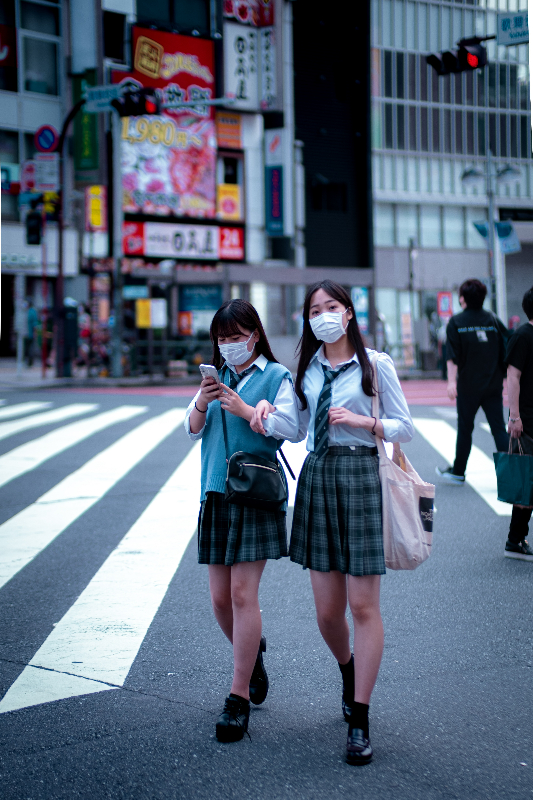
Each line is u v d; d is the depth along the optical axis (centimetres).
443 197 4216
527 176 4459
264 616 472
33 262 3158
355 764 300
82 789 284
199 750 313
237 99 3325
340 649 338
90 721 339
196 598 508
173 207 3216
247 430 339
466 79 4269
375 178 4044
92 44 3136
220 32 3259
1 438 1246
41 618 472
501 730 328
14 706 354
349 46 3788
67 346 2439
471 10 4278
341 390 332
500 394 816
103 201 3056
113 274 2420
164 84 3175
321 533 326
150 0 3194
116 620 467
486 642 427
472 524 693
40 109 3166
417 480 329
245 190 3394
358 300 2850
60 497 819
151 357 2436
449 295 2819
